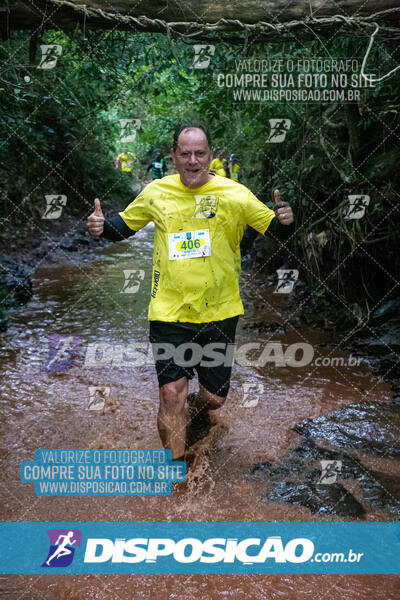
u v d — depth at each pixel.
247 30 3.39
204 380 3.24
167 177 2.99
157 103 10.70
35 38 3.58
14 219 10.22
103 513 2.73
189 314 2.96
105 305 6.74
